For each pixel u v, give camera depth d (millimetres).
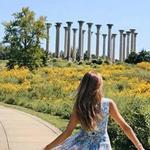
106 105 6395
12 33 72500
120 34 124375
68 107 24812
